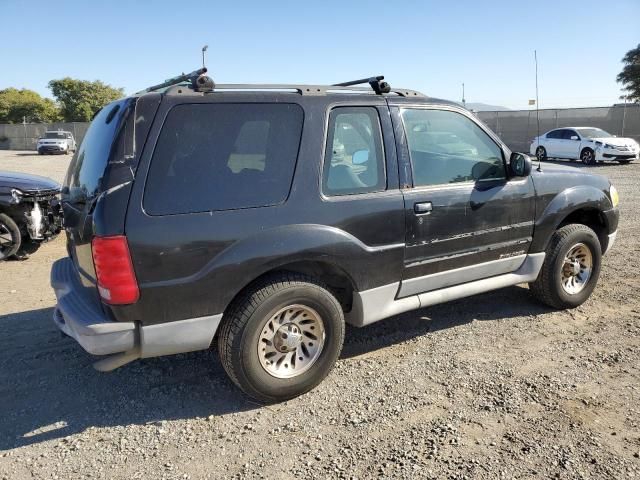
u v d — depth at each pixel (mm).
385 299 3848
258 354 3348
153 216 3004
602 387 3596
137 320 3076
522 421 3219
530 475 2742
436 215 3926
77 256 3365
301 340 3502
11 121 67312
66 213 3506
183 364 4066
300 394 3561
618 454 2889
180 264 3072
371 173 3705
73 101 66688
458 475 2758
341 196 3539
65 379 3857
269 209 3291
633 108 27250
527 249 4582
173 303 3105
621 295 5375
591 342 4305
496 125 32094
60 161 29922
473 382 3695
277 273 3451
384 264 3734
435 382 3711
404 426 3207
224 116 3234
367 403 3471
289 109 3430
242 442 3100
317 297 3469
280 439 3119
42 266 6988
